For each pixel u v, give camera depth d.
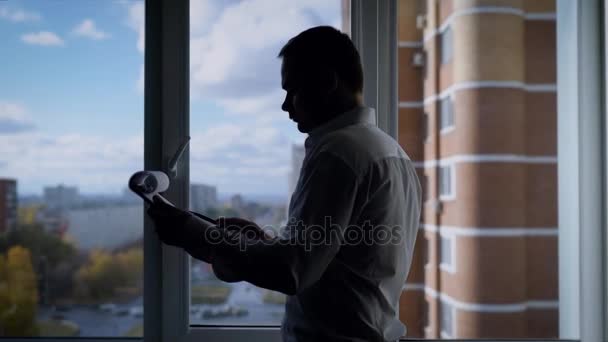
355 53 0.88
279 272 0.72
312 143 0.89
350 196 0.77
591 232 1.29
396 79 1.30
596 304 1.29
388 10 1.29
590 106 1.30
